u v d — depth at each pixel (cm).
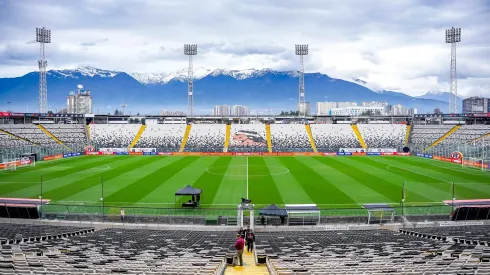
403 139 12412
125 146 12012
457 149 9556
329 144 12112
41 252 2403
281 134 12794
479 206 4428
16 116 12100
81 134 12612
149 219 4431
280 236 3603
